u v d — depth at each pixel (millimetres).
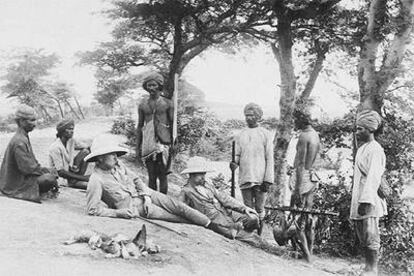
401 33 10992
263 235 10992
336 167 11609
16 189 8547
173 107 9945
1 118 31797
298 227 8609
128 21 21891
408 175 10758
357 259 9867
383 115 11266
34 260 5684
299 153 9039
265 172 9445
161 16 19516
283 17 16094
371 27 11180
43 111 40375
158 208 8422
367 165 7359
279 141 16094
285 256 8430
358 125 7500
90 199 7945
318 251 9930
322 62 19172
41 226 6914
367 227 7375
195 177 8789
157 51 22219
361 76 11305
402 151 10766
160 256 6543
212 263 6820
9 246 6074
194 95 25344
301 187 9016
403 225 10242
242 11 19281
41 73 38781
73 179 9906
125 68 23625
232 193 9859
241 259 7352
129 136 19047
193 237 7738
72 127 9867
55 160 9703
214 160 20984
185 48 19422
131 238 6758
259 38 20297
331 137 11695
